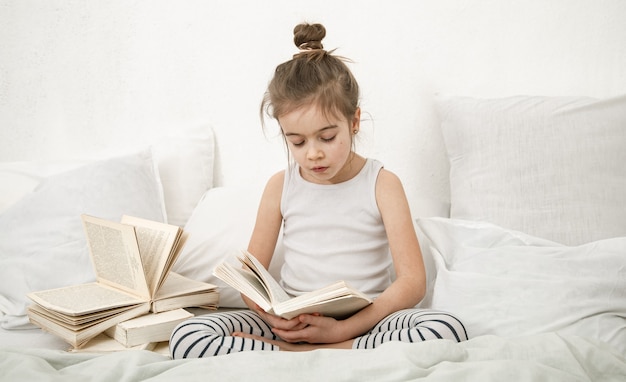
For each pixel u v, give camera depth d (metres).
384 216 1.38
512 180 1.49
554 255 1.26
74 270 1.42
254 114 1.87
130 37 1.91
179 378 0.84
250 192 1.70
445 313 1.15
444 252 1.43
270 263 1.55
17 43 1.96
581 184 1.45
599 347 0.97
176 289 1.34
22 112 1.98
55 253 1.42
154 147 1.82
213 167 1.91
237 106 1.88
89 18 1.92
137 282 1.27
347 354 0.93
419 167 1.80
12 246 1.45
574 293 1.17
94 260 1.38
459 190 1.58
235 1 1.84
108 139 1.96
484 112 1.58
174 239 1.26
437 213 1.66
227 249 1.55
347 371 0.86
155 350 1.23
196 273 1.55
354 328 1.20
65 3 1.92
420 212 1.65
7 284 1.39
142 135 1.94
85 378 0.88
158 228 1.31
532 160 1.49
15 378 0.87
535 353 0.92
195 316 1.32
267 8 1.83
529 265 1.26
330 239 1.41
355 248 1.39
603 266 1.19
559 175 1.46
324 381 0.84
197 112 1.90
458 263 1.36
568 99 1.56
